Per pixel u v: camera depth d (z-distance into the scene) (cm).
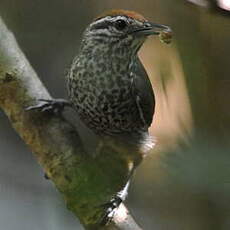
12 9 281
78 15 283
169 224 271
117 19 268
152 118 270
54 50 282
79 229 279
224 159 153
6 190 280
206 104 236
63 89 281
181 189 156
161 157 161
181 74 256
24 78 262
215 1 258
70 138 262
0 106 262
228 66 259
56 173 261
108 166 262
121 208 261
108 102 269
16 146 281
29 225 279
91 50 268
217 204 154
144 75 270
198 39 259
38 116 262
